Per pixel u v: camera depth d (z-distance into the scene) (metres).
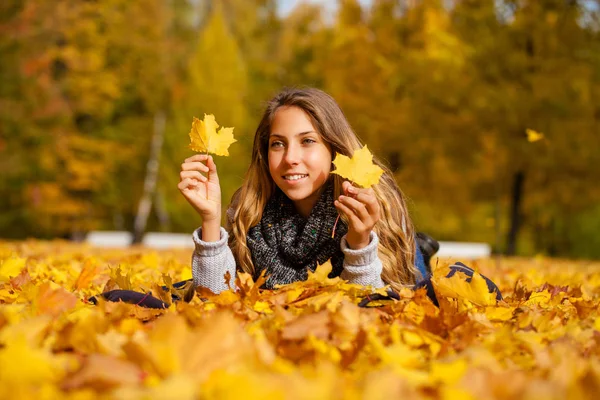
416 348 1.77
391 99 18.95
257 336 1.69
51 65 19.98
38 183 20.06
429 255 3.62
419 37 19.34
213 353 1.33
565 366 1.39
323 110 3.00
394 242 2.98
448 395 1.12
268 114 3.12
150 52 22.27
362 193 2.61
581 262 11.73
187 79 27.48
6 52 18.48
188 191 2.79
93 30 19.94
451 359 1.50
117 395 1.04
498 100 16.08
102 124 22.52
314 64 21.09
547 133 16.31
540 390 1.08
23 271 3.11
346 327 1.75
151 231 31.30
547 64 16.22
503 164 17.23
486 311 2.30
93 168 20.66
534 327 2.11
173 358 1.28
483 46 16.59
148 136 24.84
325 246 2.95
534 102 16.02
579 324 2.11
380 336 1.79
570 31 16.56
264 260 3.03
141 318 2.16
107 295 2.48
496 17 17.16
